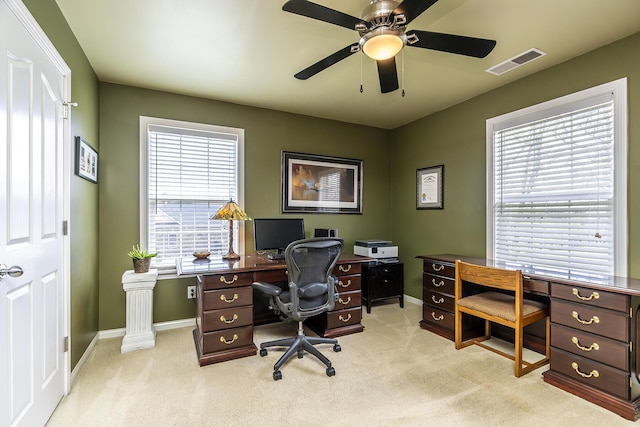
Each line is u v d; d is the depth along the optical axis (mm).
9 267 1273
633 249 2066
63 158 1883
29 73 1442
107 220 2797
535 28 1998
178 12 1846
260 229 3047
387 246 3777
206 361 2281
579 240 2359
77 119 2143
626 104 2094
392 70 1956
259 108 3494
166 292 3012
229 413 1723
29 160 1447
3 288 1237
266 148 3525
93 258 2566
